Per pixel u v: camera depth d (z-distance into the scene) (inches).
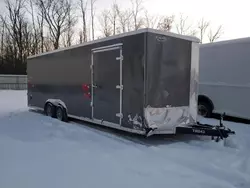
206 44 325.1
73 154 167.2
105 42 233.8
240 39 287.0
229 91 301.0
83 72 268.1
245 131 253.8
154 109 201.2
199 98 339.0
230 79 299.1
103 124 241.6
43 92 354.9
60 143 194.7
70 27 1183.6
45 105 347.9
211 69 320.5
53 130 244.5
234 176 139.7
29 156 161.5
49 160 154.4
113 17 1146.0
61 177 129.7
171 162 158.4
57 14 1185.4
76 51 278.1
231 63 297.3
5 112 385.7
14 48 1216.8
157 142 210.7
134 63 204.1
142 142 209.9
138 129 202.4
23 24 1227.2
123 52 214.2
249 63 278.8
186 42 218.1
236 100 293.9
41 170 138.0
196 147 194.5
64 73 303.1
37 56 366.6
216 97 316.5
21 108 435.2
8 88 906.1
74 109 287.1
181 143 206.1
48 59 337.7
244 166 154.7
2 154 164.4
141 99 199.2
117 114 223.8
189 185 125.7
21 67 1182.9
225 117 326.6
